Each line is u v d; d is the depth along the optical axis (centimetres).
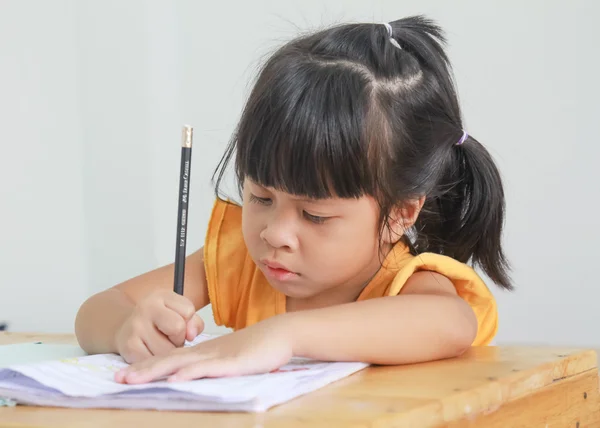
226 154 138
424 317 98
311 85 106
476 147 136
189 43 300
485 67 275
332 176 104
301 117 104
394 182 113
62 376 79
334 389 79
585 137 265
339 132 104
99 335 108
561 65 267
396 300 101
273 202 108
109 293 120
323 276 109
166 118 296
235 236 137
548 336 271
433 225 137
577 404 99
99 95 280
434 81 125
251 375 82
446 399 73
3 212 259
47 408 73
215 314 138
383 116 112
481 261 142
